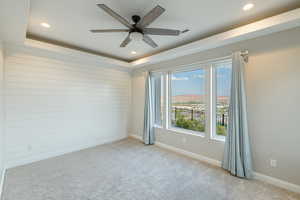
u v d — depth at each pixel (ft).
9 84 9.39
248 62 8.56
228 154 8.99
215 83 10.48
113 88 15.23
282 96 7.54
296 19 6.42
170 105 13.37
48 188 7.32
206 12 7.19
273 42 7.77
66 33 9.46
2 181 7.70
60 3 6.50
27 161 10.05
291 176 7.28
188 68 11.82
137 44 11.21
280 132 7.59
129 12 7.23
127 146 13.64
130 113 16.87
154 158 11.02
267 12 7.14
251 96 8.45
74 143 12.47
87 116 13.29
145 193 7.06
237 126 8.49
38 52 10.52
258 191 7.21
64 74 11.84
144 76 15.38
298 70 7.12
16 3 5.29
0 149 7.66
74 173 8.79
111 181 8.00
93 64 13.65
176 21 8.00
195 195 6.93
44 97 10.85
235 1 6.36
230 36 8.36
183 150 11.93
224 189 7.36
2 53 8.63
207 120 10.54
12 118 9.50
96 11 7.14
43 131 10.80
